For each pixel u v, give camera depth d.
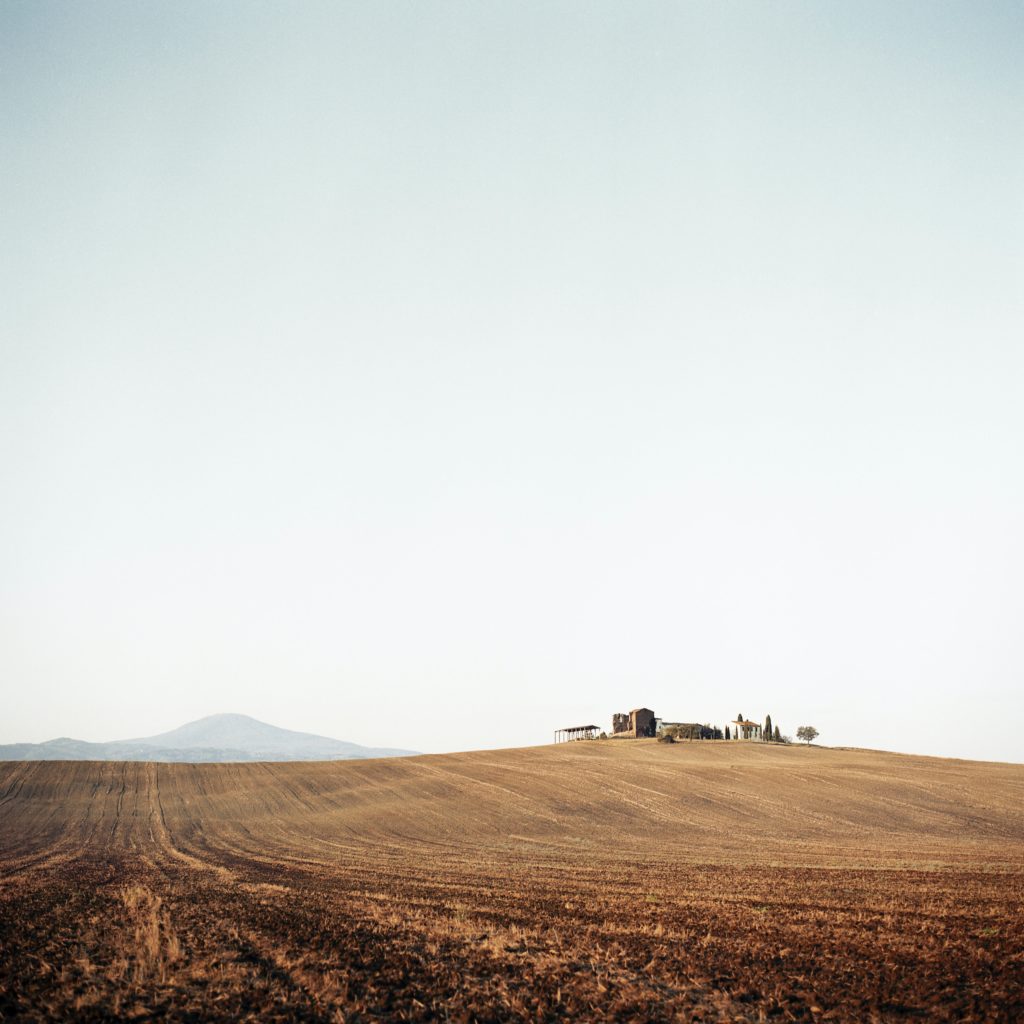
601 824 73.19
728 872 42.72
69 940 24.05
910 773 97.38
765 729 166.25
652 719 162.62
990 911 27.80
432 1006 17.67
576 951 22.45
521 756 121.56
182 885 40.22
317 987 18.75
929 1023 15.91
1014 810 76.06
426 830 72.38
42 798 94.50
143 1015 16.58
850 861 47.56
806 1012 16.81
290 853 58.06
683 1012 17.11
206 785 103.06
